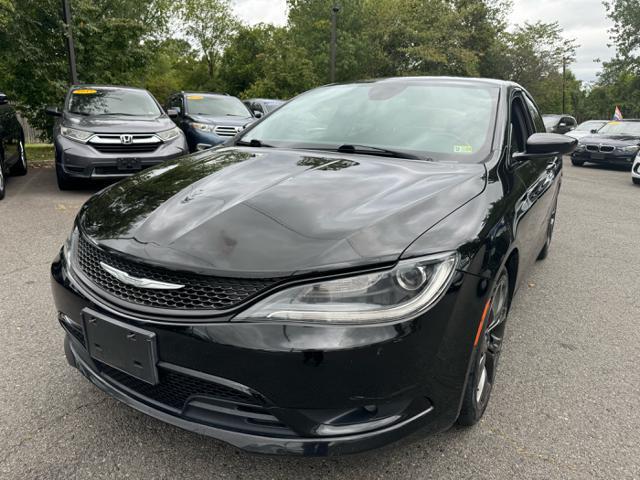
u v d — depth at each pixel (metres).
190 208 1.94
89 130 6.64
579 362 2.86
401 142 2.67
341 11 26.48
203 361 1.60
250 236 1.71
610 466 2.01
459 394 1.81
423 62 27.09
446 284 1.65
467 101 2.92
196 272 1.61
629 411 2.39
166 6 14.23
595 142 13.89
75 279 1.92
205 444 2.05
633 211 7.61
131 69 13.13
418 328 1.59
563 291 4.02
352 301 1.55
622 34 28.83
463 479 1.91
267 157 2.53
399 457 2.01
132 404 1.83
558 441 2.15
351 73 26.22
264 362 1.55
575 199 8.62
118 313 1.71
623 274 4.49
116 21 11.79
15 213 5.81
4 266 4.00
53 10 10.66
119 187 2.38
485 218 1.96
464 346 1.76
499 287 2.20
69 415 2.20
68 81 11.41
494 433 2.19
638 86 30.14
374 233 1.69
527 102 3.56
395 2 27.52
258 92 23.11
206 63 45.22
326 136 2.85
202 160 2.60
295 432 1.63
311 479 1.88
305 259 1.59
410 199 1.93
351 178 2.15
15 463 1.91
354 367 1.55
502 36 34.16
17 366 2.56
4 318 3.08
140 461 1.95
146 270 1.70
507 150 2.62
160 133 7.02
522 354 2.94
